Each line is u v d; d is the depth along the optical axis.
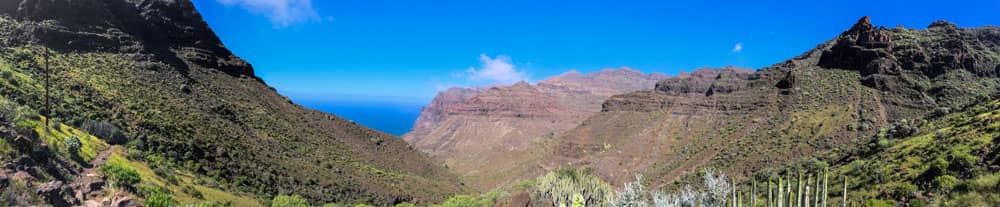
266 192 56.12
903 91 115.69
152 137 51.69
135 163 41.62
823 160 69.12
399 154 123.19
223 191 48.53
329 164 79.75
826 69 143.88
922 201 33.38
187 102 72.88
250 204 48.19
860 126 97.75
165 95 71.12
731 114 148.00
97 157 38.88
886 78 120.94
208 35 112.75
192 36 107.19
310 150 83.81
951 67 124.31
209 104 77.31
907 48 134.00
